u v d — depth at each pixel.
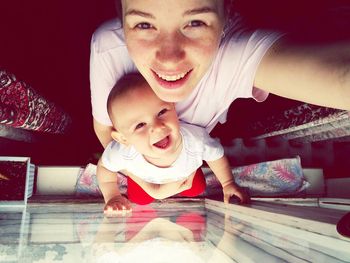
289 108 0.98
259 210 0.56
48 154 1.13
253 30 0.48
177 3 0.33
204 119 0.66
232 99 0.57
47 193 0.96
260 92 0.54
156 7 0.33
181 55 0.37
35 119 0.76
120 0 0.41
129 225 0.52
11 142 0.93
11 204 0.76
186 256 0.32
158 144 0.61
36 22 0.91
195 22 0.35
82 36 1.12
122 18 0.41
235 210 0.67
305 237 0.43
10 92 0.61
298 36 0.39
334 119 0.73
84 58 1.16
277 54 0.41
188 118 0.65
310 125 0.82
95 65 0.60
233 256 0.33
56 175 0.97
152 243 0.38
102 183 0.74
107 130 0.72
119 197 0.72
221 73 0.53
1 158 0.77
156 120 0.58
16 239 0.40
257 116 1.18
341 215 0.47
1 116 0.58
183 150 0.65
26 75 0.83
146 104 0.57
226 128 1.23
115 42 0.57
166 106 0.59
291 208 0.59
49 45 1.01
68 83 1.17
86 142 1.18
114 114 0.60
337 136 0.96
